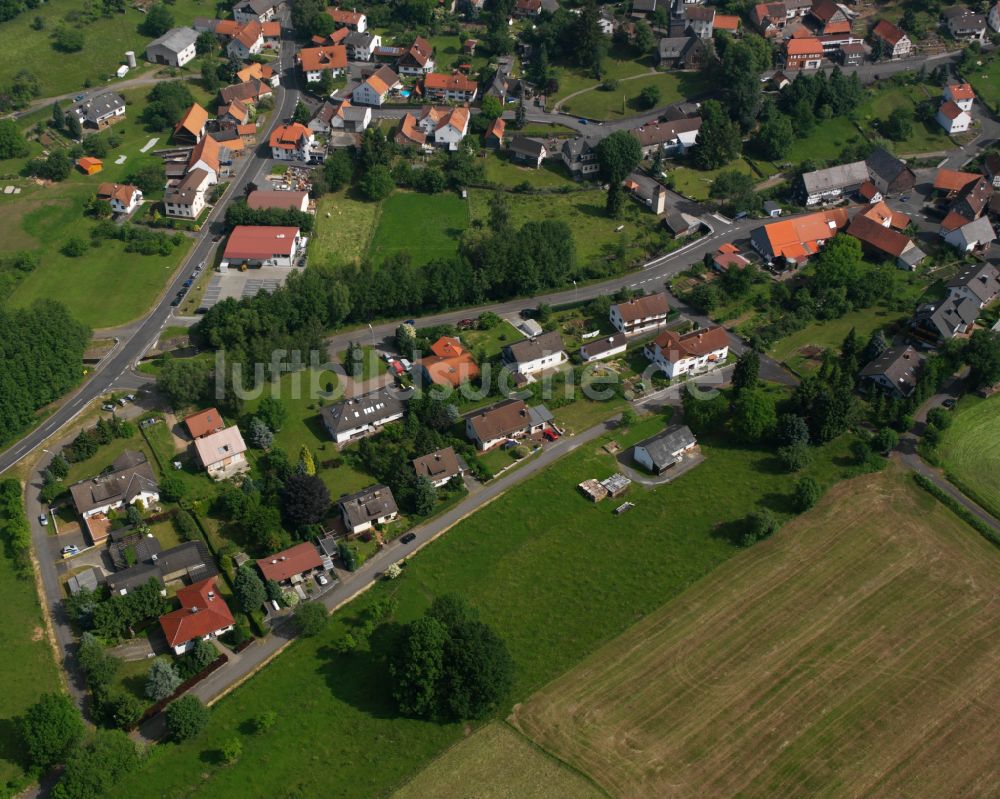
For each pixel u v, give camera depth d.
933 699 136.38
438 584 153.50
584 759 128.50
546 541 161.25
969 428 186.12
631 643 144.38
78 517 164.00
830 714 134.38
